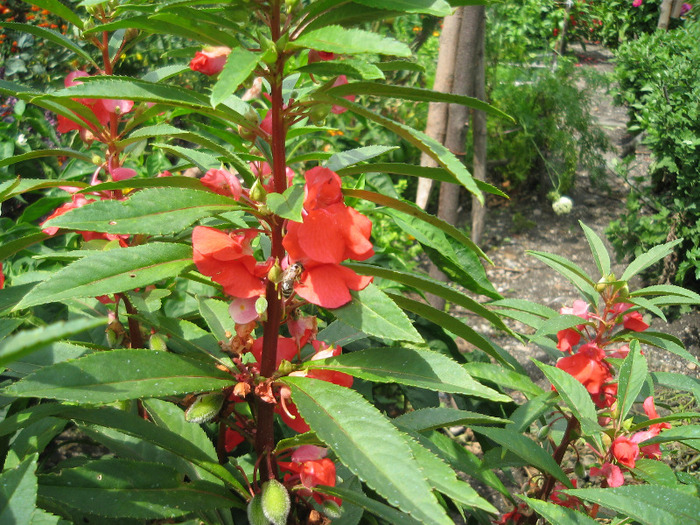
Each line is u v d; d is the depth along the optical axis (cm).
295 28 30
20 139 88
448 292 32
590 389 51
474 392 31
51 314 54
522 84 173
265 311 31
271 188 34
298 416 35
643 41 167
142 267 30
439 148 27
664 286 50
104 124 41
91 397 28
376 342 63
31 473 27
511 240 151
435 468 29
